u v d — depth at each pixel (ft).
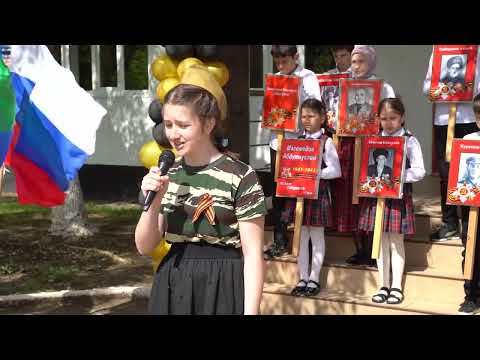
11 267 25.76
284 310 18.31
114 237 30.78
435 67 18.03
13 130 16.28
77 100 16.74
